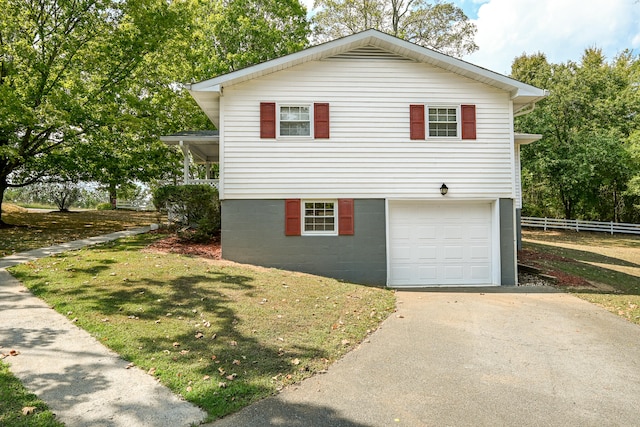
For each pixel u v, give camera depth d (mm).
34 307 6719
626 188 29375
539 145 28234
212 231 13328
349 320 7125
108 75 15734
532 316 7898
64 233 15070
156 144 17375
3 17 13609
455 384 4773
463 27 27719
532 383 4848
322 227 11273
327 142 11141
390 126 11281
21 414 3662
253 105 11031
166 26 15703
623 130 28781
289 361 5188
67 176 17797
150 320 6301
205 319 6500
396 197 11258
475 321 7477
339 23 27844
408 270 11430
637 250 19656
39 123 14219
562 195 31109
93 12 14805
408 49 10945
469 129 11414
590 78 29688
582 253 18062
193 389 4262
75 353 5074
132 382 4398
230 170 10953
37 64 13883
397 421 3883
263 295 8086
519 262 13586
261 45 24656
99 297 7242
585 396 4531
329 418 3891
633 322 7609
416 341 6281
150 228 17375
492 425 3863
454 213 11570
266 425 3713
